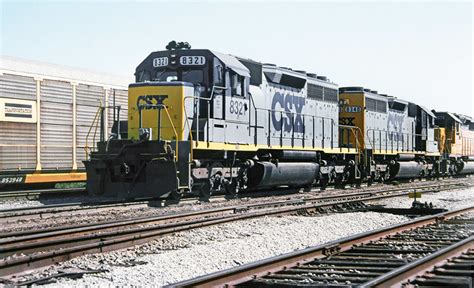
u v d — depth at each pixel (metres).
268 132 18.69
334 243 8.35
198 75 16.09
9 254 7.68
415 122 32.47
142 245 8.95
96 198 17.23
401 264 7.26
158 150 15.02
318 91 22.06
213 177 16.36
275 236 10.20
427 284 6.25
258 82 18.39
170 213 12.83
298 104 20.62
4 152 17.50
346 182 24.75
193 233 10.12
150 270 7.21
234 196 17.47
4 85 17.56
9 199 17.39
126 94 22.25
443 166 35.38
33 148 18.47
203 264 7.76
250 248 9.08
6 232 9.68
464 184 27.67
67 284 6.44
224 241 9.57
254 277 6.47
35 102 18.58
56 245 8.34
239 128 17.12
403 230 10.84
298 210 13.89
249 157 18.14
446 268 7.15
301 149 20.33
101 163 15.62
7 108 17.66
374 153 26.25
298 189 21.44
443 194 21.64
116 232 9.23
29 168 18.31
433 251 8.41
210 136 15.81
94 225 10.04
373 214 14.19
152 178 15.16
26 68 18.33
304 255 7.61
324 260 7.64
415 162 30.78
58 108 19.38
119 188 15.51
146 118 15.74
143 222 10.95
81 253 7.99
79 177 19.91
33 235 8.84
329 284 6.11
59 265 7.43
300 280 6.41
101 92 21.06
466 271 6.80
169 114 15.48
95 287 6.34
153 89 15.67
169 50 16.27
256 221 11.97
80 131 20.17
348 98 25.64
